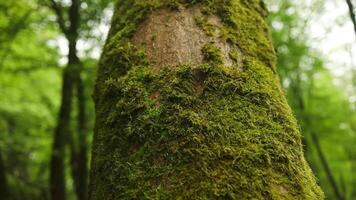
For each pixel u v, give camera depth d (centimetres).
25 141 1042
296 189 146
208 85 159
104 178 159
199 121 149
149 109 156
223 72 162
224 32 178
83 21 718
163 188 141
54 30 799
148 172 146
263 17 209
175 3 185
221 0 188
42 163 1162
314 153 1352
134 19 190
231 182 139
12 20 704
